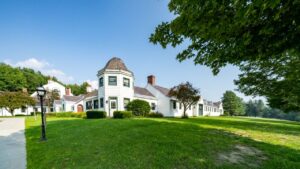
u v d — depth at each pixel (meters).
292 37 3.32
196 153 5.95
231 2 3.03
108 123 12.34
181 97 24.81
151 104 28.45
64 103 38.84
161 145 6.70
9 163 5.82
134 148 6.38
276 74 8.59
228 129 11.31
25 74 61.16
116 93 22.50
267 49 3.77
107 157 5.62
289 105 13.16
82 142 7.51
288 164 5.39
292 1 2.67
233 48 3.97
